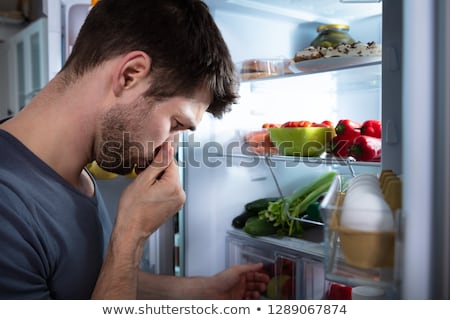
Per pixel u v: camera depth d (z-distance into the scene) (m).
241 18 1.25
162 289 0.92
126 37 0.65
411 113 0.46
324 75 1.14
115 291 0.64
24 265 0.61
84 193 0.76
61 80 0.70
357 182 0.68
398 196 0.57
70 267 0.68
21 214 0.61
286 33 1.36
